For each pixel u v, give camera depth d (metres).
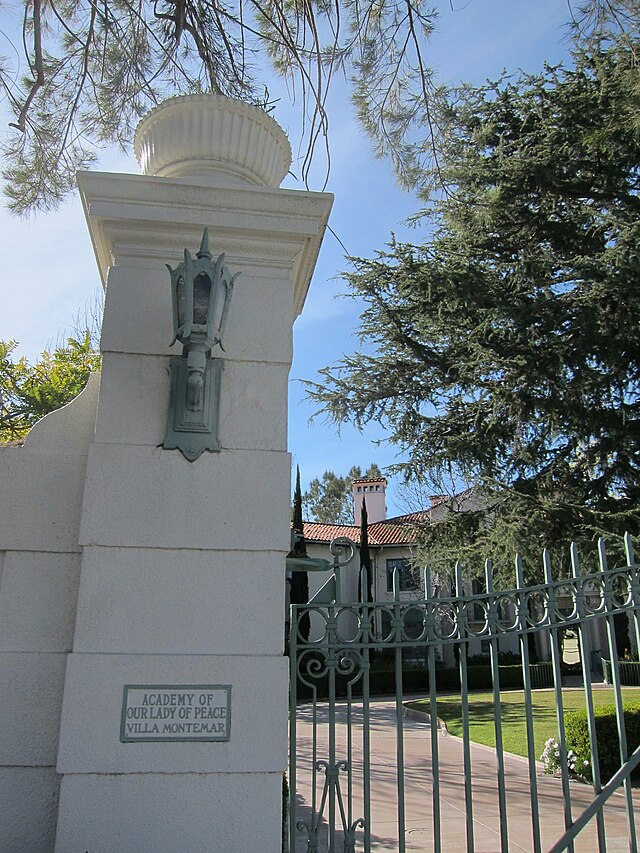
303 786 7.16
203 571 2.78
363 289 14.27
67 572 2.90
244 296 3.09
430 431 14.63
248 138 3.35
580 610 3.19
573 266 13.00
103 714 2.61
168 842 2.55
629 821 3.06
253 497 2.87
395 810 6.23
